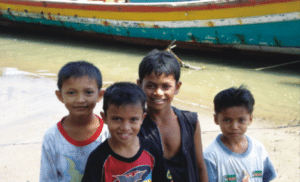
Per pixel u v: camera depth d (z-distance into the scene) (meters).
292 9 6.14
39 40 10.68
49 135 1.77
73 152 1.76
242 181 1.91
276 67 6.94
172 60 1.66
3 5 11.25
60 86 1.70
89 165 1.49
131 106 1.42
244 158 1.91
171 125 1.73
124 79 6.28
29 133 3.88
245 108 1.81
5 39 10.81
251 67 7.03
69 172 1.77
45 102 4.92
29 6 10.54
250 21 6.87
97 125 1.83
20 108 4.68
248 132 3.91
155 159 1.58
